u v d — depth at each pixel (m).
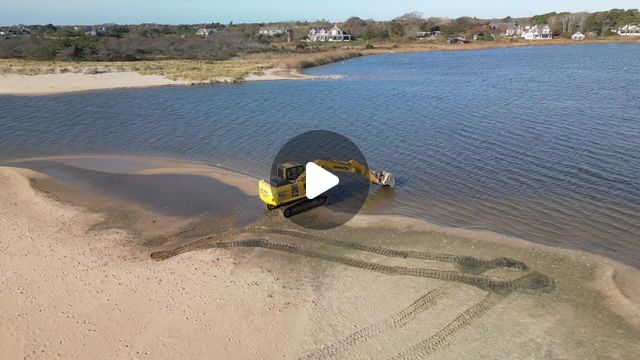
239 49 108.25
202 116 40.28
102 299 14.20
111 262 16.42
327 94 49.94
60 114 41.56
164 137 33.88
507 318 13.01
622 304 13.46
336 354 11.84
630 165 24.77
